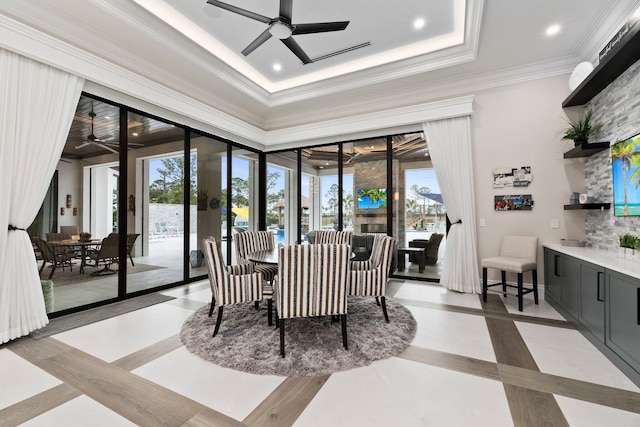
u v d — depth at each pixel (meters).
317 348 2.35
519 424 1.50
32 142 2.66
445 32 3.44
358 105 4.96
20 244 2.57
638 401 1.68
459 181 4.14
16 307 2.51
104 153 4.35
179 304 3.53
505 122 4.00
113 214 4.41
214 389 1.82
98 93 3.19
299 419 1.55
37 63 2.69
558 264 3.20
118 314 3.16
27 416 1.58
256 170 6.14
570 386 1.84
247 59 4.07
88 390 1.81
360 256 4.95
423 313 3.21
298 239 5.84
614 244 2.93
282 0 2.45
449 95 4.29
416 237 4.76
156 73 3.80
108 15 2.85
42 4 2.67
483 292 3.61
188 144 4.47
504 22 3.02
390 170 4.87
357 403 1.68
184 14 3.12
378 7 3.01
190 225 4.56
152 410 1.62
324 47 3.75
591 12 2.86
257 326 2.81
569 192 3.68
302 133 5.41
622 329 2.01
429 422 1.52
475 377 1.94
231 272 3.36
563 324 2.87
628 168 2.57
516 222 3.94
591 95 3.31
